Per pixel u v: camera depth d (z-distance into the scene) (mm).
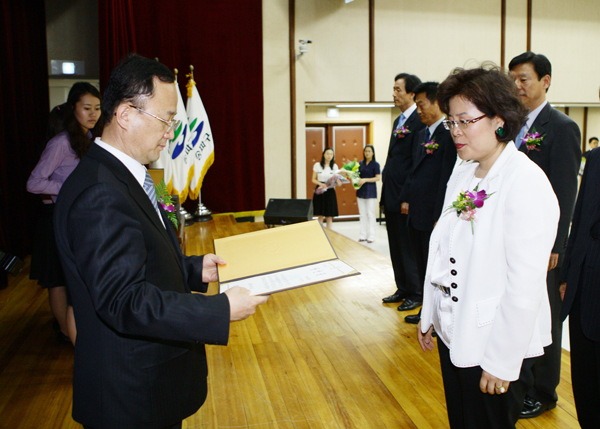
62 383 2213
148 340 1020
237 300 1018
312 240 1399
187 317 933
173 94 1098
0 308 3252
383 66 7145
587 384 1610
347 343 2672
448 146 2617
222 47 6418
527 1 7559
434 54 7305
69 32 5266
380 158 9008
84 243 920
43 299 3455
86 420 1006
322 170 6922
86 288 990
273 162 6977
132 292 920
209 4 6281
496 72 1191
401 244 3232
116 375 991
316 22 6871
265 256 1335
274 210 5691
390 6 7082
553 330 1854
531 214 1088
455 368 1317
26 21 4504
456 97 1207
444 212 1347
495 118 1185
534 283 1077
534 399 1910
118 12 4758
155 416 1025
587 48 7910
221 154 6594
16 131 4125
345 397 2098
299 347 2629
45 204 2445
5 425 1864
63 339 2611
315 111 8578
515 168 1147
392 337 2742
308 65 6902
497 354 1112
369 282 3842
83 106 2387
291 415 1957
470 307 1171
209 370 2361
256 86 6672
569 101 7961
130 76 1040
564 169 1794
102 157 1037
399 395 2113
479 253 1166
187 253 4527
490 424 1229
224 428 1865
